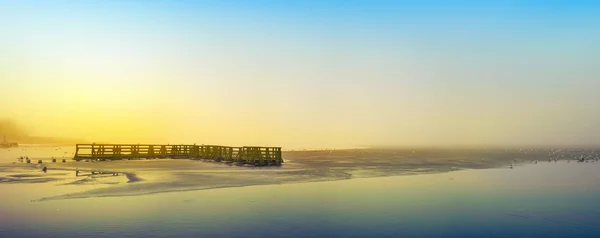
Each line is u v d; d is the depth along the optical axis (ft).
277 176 83.61
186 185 65.82
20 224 38.11
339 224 40.70
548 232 38.88
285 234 36.52
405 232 38.22
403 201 54.65
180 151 172.76
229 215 43.50
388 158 183.73
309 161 148.66
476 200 56.08
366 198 56.54
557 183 77.41
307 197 56.49
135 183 66.85
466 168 118.01
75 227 37.40
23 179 72.79
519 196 60.08
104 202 49.57
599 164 142.82
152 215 42.70
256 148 119.65
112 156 149.38
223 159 138.51
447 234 37.81
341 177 84.89
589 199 57.57
